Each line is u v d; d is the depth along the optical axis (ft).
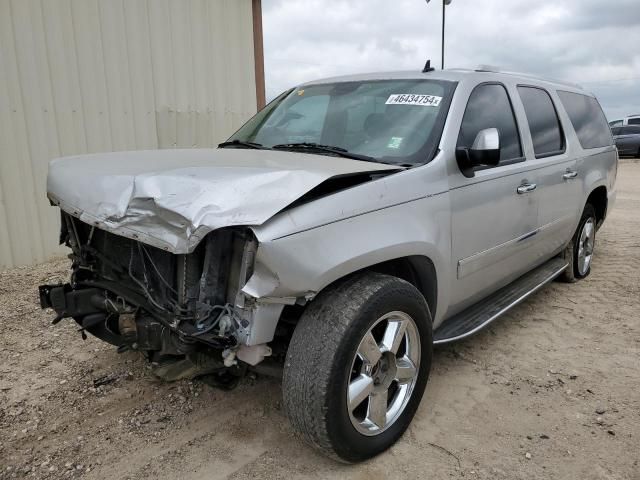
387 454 9.28
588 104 18.89
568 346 13.64
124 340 9.23
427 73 12.53
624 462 9.06
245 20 27.48
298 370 8.09
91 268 10.36
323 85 13.65
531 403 10.91
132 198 7.89
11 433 9.80
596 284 18.62
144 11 23.29
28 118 20.36
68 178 9.63
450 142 10.71
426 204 9.87
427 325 9.66
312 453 9.30
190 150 11.55
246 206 7.29
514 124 13.43
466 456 9.23
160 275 8.37
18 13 19.67
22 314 15.37
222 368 9.14
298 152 11.20
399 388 9.61
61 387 11.41
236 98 27.63
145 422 10.19
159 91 24.29
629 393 11.28
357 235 8.38
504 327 14.88
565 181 15.52
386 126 11.31
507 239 12.76
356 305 8.27
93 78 22.00
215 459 9.14
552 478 8.70
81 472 8.79
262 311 7.62
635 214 32.76
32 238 20.99
